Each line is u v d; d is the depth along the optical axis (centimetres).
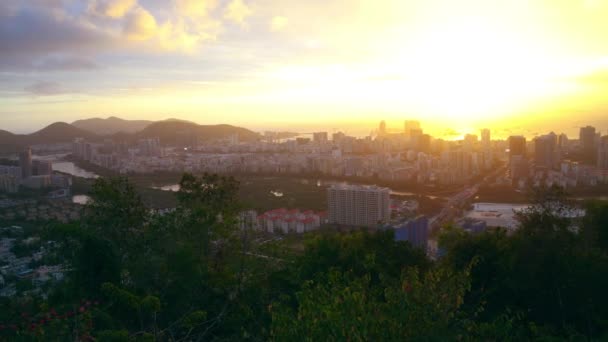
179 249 923
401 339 527
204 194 1200
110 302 777
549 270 1033
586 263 1027
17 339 643
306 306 562
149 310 746
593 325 1016
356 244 1292
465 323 603
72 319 684
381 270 1092
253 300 930
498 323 666
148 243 1005
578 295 1016
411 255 1368
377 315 538
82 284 836
